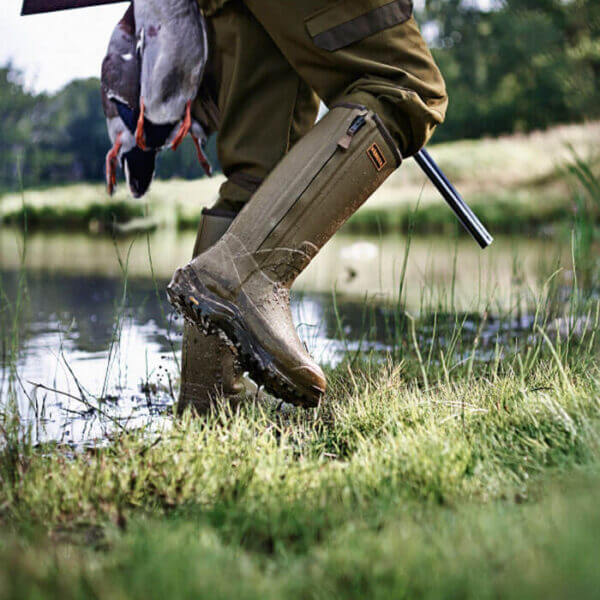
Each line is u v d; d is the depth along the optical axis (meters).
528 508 1.25
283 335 1.87
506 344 3.07
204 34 2.05
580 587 0.97
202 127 2.17
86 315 3.96
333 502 1.38
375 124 1.90
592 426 1.58
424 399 2.04
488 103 16.88
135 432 1.86
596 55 15.29
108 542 1.24
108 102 2.14
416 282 4.99
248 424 1.98
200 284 1.86
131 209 8.46
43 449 1.83
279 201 1.88
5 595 1.02
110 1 2.18
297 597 1.04
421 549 1.12
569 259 5.36
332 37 1.90
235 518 1.33
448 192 2.18
